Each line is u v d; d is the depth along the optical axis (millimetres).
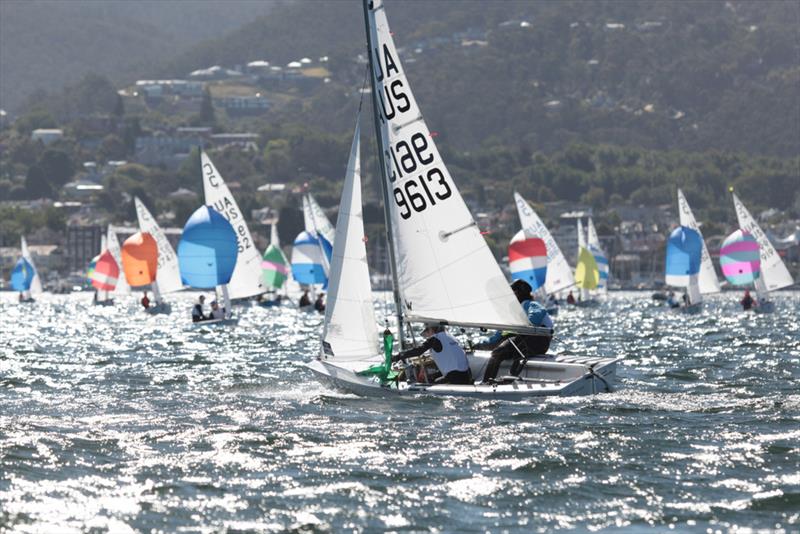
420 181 94750
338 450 70688
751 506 56562
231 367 134500
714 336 197375
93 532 53469
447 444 72250
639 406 87250
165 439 74938
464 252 93812
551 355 95438
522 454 68875
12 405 93812
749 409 86000
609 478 62594
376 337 99000
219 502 58344
